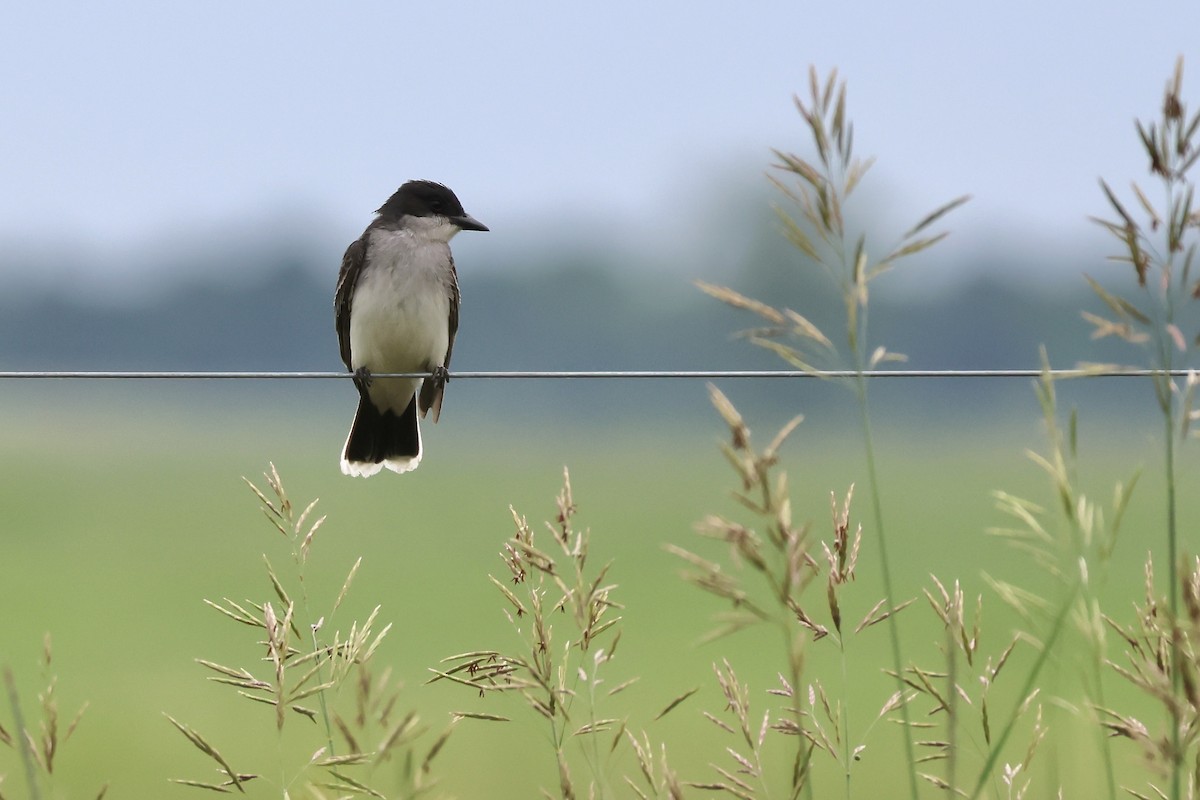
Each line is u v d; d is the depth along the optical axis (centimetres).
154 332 9531
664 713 447
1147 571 425
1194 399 386
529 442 6462
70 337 9675
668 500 3934
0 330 9662
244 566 2578
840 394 6378
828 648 1507
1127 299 398
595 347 8269
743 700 443
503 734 1176
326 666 448
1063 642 426
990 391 7519
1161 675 390
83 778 1114
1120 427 5788
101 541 3022
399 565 2550
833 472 4762
